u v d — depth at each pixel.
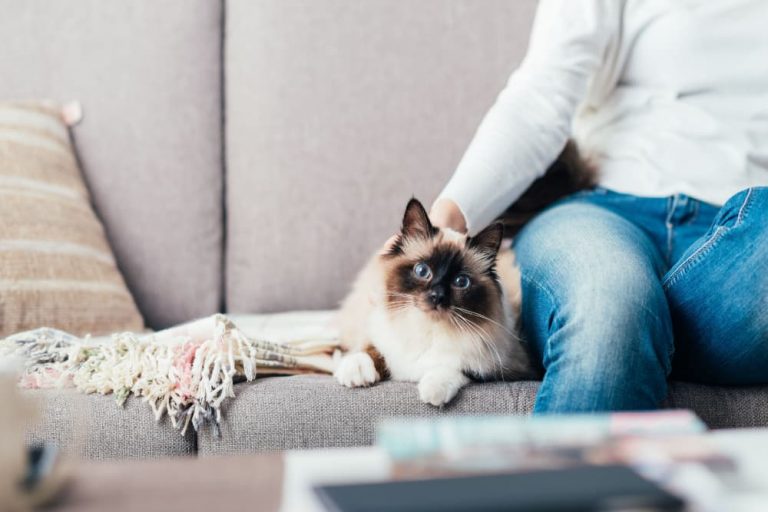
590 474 0.54
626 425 0.62
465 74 1.86
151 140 1.86
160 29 1.88
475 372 1.20
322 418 1.09
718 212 1.19
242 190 1.87
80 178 1.82
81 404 1.10
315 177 1.84
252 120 1.87
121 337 1.20
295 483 0.56
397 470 0.56
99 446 1.08
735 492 0.54
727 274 1.06
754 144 1.29
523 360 1.23
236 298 1.86
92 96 1.87
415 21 1.87
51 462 0.60
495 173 1.29
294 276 1.83
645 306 1.01
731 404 1.12
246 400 1.10
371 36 1.86
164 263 1.85
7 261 1.51
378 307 1.26
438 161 1.85
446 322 1.19
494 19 1.87
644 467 0.56
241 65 1.89
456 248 1.25
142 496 0.56
